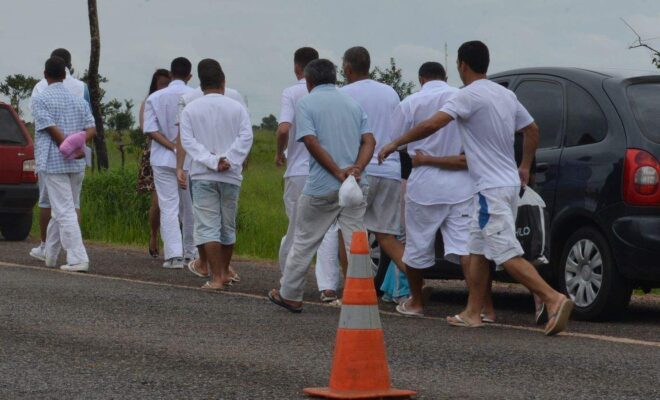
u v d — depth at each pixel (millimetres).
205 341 21812
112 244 47781
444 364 19766
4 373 18422
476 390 17562
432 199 25953
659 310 29828
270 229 51531
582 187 26828
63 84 35562
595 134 27000
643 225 25688
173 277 34219
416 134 24359
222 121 30922
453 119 24391
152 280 33156
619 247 26016
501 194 24094
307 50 30062
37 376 18219
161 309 26234
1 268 34750
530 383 18125
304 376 18469
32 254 38281
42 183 37344
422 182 26031
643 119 26438
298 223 26516
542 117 28328
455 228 25859
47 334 22188
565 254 27281
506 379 18453
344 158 26297
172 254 36656
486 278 24844
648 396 17219
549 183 27531
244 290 31266
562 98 28016
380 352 16938
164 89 36875
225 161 30578
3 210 46750
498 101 24266
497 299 31766
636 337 24062
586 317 26766
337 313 26703
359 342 16828
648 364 19938
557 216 27297
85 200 52406
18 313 24844
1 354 20047
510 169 24281
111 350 20578
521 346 21875
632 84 27188
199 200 30875
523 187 24844
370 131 26812
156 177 36781
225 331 23188
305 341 22094
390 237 27969
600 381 18328
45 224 37750
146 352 20438
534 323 26141
